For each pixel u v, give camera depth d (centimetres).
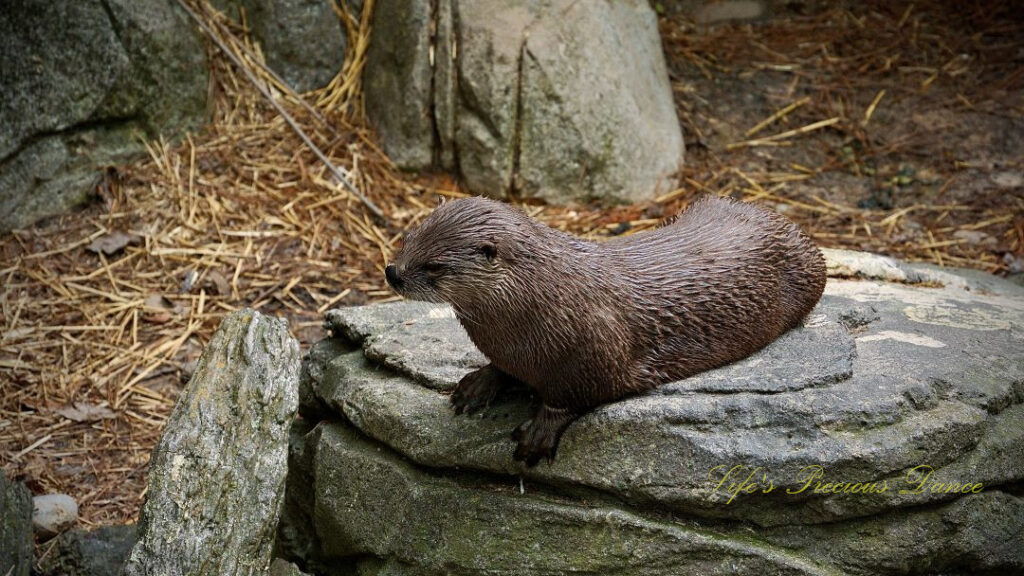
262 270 706
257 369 427
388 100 813
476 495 412
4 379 619
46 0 737
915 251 740
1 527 457
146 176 756
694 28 987
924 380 402
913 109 881
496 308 370
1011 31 959
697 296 403
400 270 369
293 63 839
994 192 799
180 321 666
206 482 400
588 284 379
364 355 486
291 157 788
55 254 708
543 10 786
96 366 633
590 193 780
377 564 436
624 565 390
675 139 824
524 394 429
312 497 480
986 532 394
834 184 817
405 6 795
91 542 501
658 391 400
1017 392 411
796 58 944
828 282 540
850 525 390
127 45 751
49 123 733
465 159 787
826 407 384
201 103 797
